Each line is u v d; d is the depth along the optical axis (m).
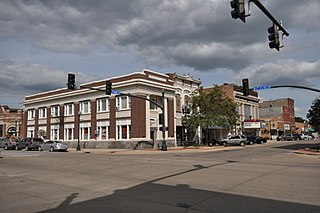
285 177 12.98
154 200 8.85
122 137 42.59
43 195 9.80
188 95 51.41
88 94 48.03
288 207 7.83
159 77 45.53
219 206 8.02
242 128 67.31
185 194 9.66
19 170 17.22
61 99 52.94
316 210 7.52
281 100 99.19
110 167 17.92
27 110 60.78
